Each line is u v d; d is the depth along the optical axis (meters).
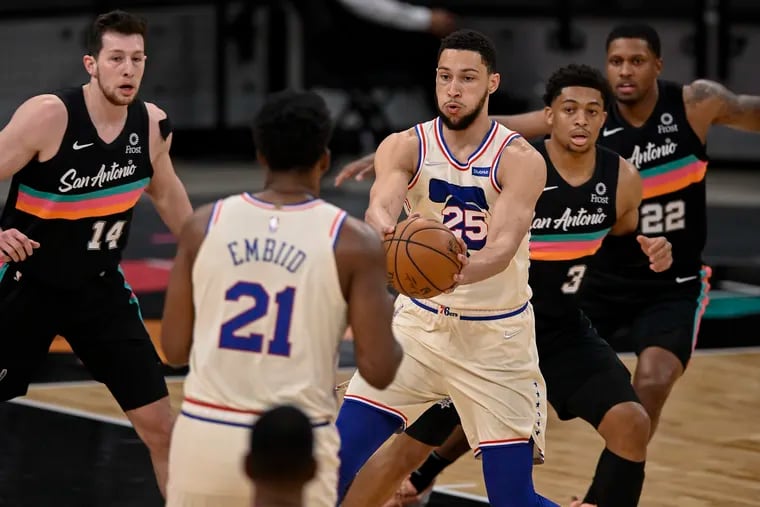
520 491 13.39
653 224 17.45
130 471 17.22
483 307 13.33
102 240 14.46
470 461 18.61
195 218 10.30
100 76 13.85
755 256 38.19
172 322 10.48
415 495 16.02
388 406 13.55
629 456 14.04
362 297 10.04
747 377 24.14
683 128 17.38
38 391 21.98
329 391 10.20
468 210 13.27
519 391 13.42
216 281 10.10
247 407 9.96
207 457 9.98
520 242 12.70
